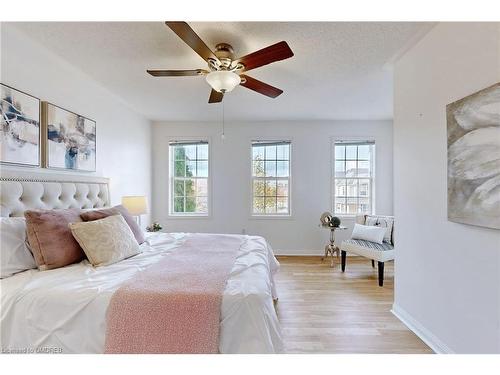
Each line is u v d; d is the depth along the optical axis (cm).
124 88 308
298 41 206
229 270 163
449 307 175
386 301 271
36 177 204
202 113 420
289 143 476
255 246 234
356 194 474
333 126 466
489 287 144
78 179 254
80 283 141
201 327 122
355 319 233
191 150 479
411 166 218
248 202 473
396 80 242
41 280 145
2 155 179
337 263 411
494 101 136
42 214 172
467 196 154
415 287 213
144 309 125
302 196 470
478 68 149
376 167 463
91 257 175
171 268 167
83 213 203
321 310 250
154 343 121
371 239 357
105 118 319
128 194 381
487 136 140
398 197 240
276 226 473
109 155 329
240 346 122
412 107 216
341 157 475
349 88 310
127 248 195
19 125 193
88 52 223
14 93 189
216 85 203
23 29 189
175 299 126
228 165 472
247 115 432
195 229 475
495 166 136
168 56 231
